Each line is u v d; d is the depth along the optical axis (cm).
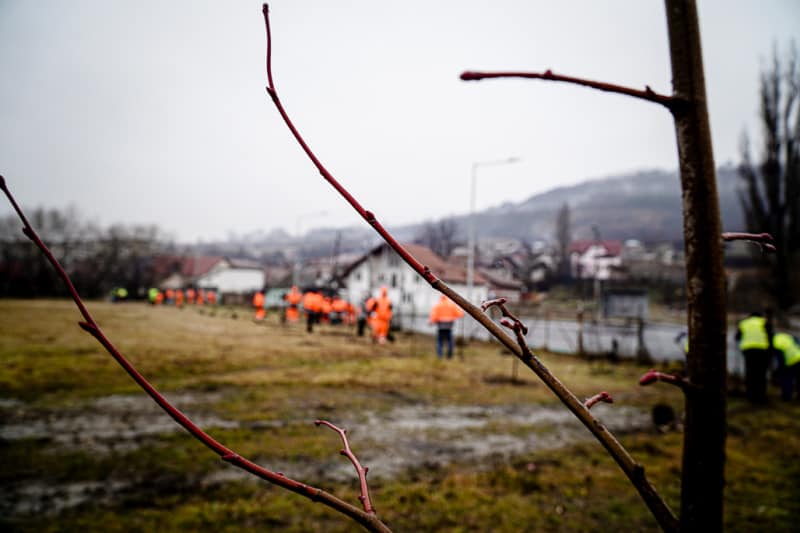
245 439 563
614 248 7425
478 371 1156
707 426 57
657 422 704
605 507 414
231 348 1395
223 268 7156
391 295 4603
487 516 391
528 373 1167
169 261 7281
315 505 397
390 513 391
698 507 57
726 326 58
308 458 511
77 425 602
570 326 2984
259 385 890
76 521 358
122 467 469
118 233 6059
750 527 392
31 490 411
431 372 1111
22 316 2308
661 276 6159
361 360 1263
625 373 1272
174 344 1433
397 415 710
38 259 5262
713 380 57
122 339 1498
